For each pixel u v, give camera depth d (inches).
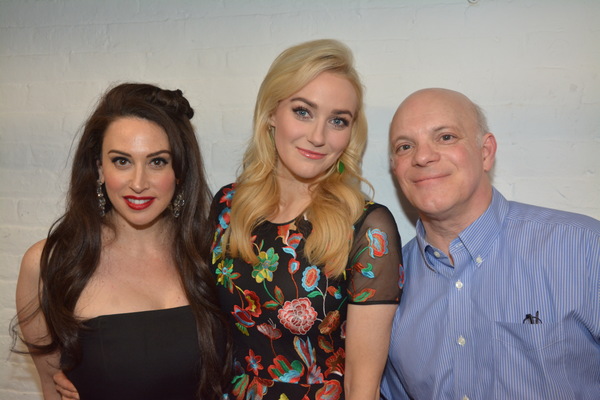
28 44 86.4
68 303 60.6
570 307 56.5
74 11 84.6
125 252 64.6
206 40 81.0
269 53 79.2
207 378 62.6
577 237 57.8
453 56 74.5
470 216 60.3
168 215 67.2
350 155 66.2
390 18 75.7
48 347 62.9
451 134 58.8
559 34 71.7
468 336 59.7
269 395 60.4
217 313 63.6
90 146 61.6
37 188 87.2
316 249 59.6
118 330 59.9
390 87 76.4
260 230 63.4
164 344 61.1
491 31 73.3
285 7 78.2
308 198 64.7
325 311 59.2
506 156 74.5
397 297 59.7
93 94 84.7
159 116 61.1
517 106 73.5
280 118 61.6
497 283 59.5
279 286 60.0
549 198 73.9
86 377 60.1
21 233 87.9
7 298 88.7
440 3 74.3
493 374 58.2
